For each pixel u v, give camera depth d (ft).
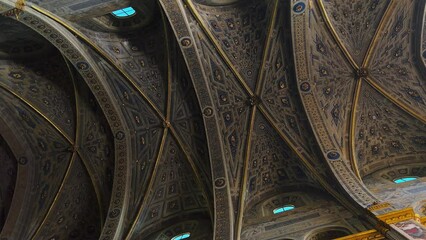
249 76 44.39
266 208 41.24
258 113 44.65
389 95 43.93
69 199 45.06
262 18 42.45
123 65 43.09
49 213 44.09
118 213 40.88
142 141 44.91
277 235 35.29
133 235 40.22
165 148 44.98
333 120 43.45
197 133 44.47
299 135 43.06
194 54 41.78
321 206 38.27
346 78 44.68
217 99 43.78
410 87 43.83
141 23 43.19
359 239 30.32
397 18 42.32
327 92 43.96
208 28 42.32
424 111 42.83
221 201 40.22
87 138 45.60
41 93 44.42
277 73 43.83
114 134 44.19
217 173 41.93
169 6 39.65
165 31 41.93
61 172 45.88
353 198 35.60
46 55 43.19
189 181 44.34
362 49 43.88
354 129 44.04
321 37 42.83
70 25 37.76
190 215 43.42
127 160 43.62
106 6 36.63
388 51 43.88
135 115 44.70
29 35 39.86
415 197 34.32
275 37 42.42
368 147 44.60
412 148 44.06
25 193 44.50
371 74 44.32
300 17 40.47
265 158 44.24
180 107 44.62
